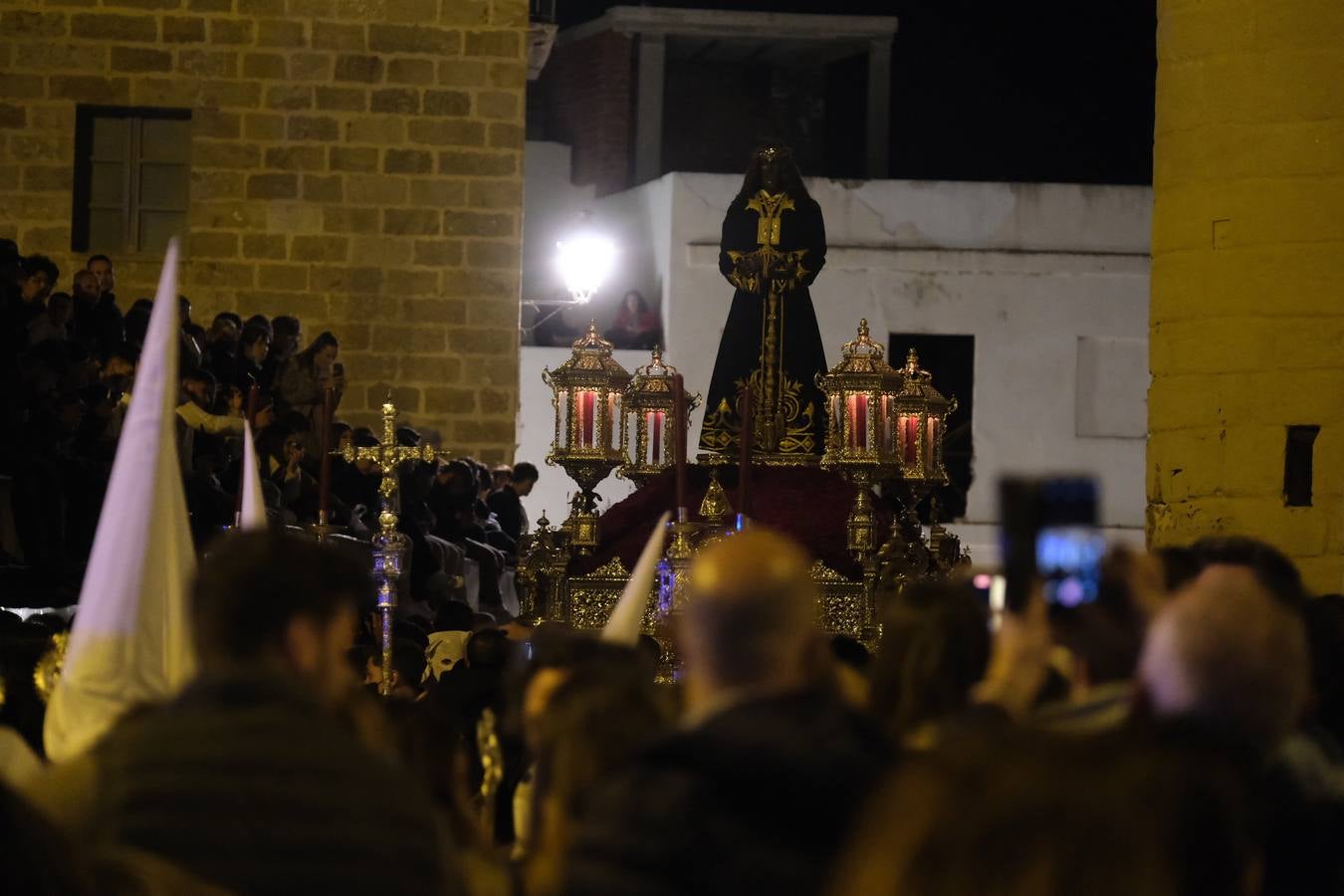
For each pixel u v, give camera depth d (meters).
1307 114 20.97
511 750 14.11
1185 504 21.80
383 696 17.06
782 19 73.31
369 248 47.53
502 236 47.81
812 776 7.70
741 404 21.81
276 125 47.31
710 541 19.33
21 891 6.58
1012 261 67.06
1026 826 4.55
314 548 9.11
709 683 8.38
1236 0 21.42
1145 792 4.70
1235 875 5.37
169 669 11.55
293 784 8.17
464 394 47.69
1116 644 9.52
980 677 10.11
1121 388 67.50
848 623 20.53
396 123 47.62
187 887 7.62
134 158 47.62
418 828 8.35
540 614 21.09
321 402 41.00
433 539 37.44
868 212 67.00
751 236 23.16
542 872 8.80
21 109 47.09
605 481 65.88
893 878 4.62
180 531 11.67
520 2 47.78
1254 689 8.02
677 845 7.55
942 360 67.62
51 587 29.56
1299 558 20.88
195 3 47.31
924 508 65.62
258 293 47.28
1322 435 20.84
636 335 67.31
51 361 32.44
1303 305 20.95
